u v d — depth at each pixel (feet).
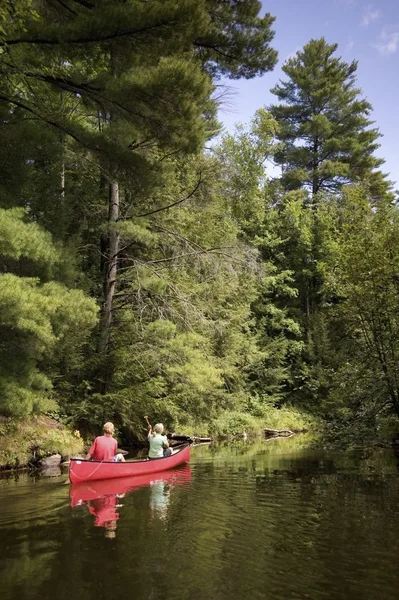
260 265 62.13
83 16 29.48
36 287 33.12
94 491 27.89
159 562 16.51
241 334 80.59
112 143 35.70
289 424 82.48
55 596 14.03
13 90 38.22
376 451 44.32
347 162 121.19
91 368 49.01
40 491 27.94
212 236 65.05
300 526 20.43
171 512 22.85
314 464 37.70
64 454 40.93
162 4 29.71
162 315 50.65
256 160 97.40
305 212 104.01
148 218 55.36
